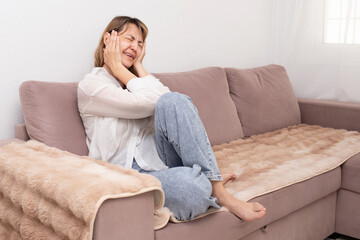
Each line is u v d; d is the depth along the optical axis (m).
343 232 2.24
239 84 2.65
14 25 1.86
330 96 3.13
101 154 1.64
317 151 2.29
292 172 1.92
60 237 1.23
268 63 3.42
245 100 2.64
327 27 3.11
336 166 2.12
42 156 1.44
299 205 1.91
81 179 1.20
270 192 1.75
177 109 1.50
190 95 2.28
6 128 1.89
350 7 2.96
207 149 1.52
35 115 1.72
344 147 2.35
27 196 1.30
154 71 2.53
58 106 1.75
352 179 2.15
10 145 1.58
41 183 1.23
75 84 1.88
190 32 2.71
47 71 2.00
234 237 1.57
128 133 1.65
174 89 2.22
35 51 1.94
